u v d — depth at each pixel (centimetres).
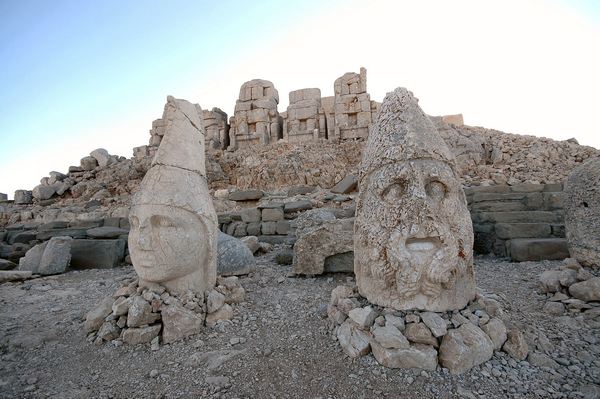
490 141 1057
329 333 290
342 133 1358
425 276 249
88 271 645
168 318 300
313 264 472
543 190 652
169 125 351
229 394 221
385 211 262
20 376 255
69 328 340
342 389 218
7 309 413
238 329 318
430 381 218
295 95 1498
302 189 1021
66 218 1112
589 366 233
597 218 349
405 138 268
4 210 1283
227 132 1630
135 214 323
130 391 232
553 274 351
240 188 1154
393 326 242
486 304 278
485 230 594
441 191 264
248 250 516
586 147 1000
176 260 318
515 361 237
